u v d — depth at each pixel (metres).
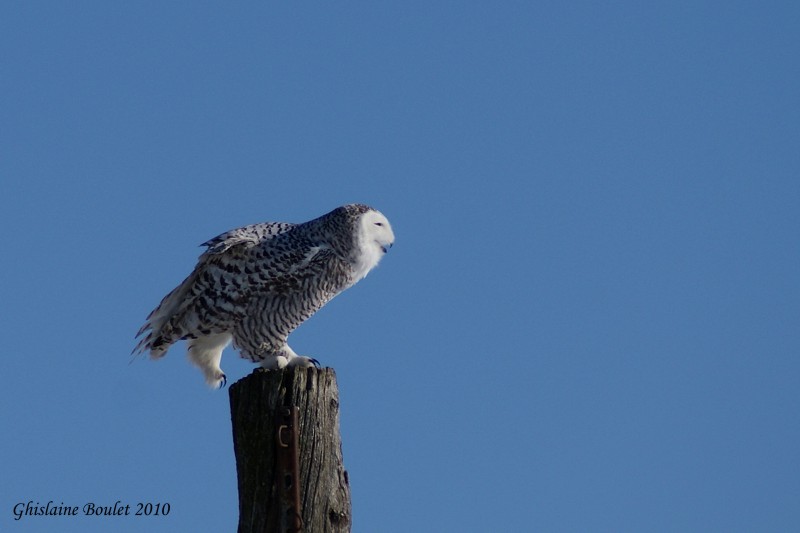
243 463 9.62
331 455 9.69
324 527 9.51
